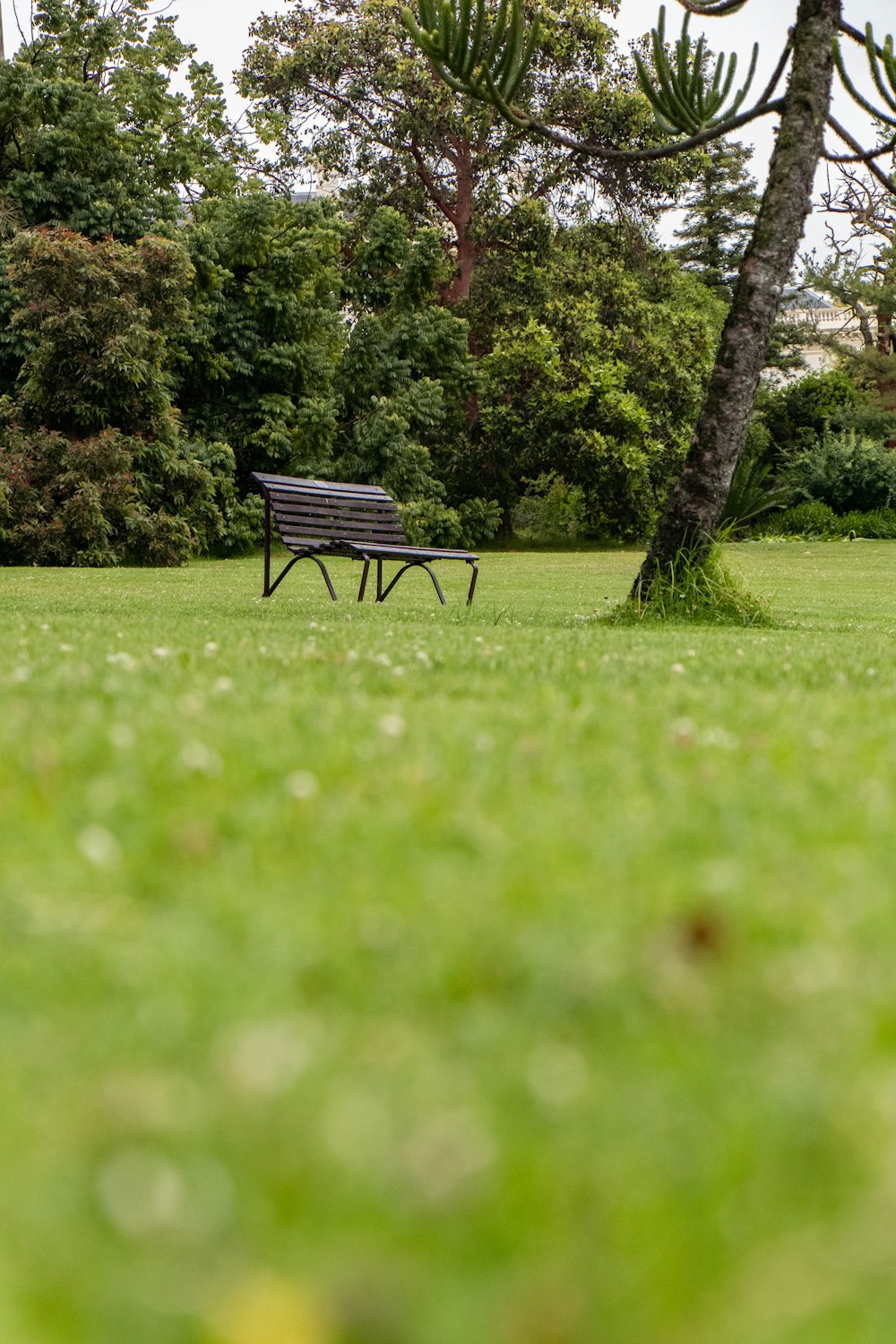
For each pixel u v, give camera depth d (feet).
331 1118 3.64
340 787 8.20
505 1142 3.57
